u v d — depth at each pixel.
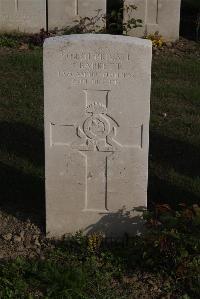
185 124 3.62
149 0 4.84
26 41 4.80
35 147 3.31
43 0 4.84
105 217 2.55
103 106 2.40
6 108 3.73
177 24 4.90
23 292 2.26
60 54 2.33
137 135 2.44
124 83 2.37
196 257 2.32
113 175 2.49
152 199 2.85
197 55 4.71
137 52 2.33
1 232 2.59
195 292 2.28
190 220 2.38
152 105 3.84
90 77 2.36
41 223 2.66
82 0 4.80
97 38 2.33
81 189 2.52
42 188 2.92
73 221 2.56
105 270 2.36
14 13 4.88
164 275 2.36
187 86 4.12
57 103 2.39
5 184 2.95
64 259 2.43
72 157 2.47
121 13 4.93
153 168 3.12
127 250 2.45
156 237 2.35
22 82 4.07
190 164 3.18
